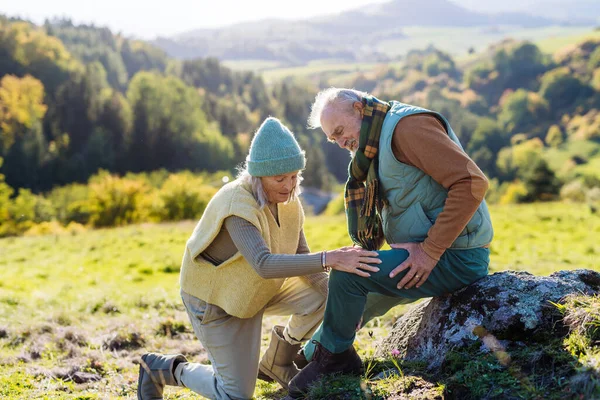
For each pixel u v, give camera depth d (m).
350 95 3.55
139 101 106.25
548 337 3.27
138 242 19.20
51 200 66.19
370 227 3.72
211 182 65.88
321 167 102.38
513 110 155.50
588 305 3.28
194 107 113.50
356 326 3.61
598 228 18.69
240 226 3.50
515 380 2.98
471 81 194.25
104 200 50.16
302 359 4.12
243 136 116.12
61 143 97.94
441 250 3.35
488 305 3.48
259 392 4.15
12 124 97.38
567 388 2.81
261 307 3.79
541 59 191.00
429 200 3.47
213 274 3.67
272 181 3.54
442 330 3.60
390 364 3.72
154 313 7.74
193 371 3.85
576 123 140.88
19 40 124.94
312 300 3.92
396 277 3.45
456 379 3.11
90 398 4.43
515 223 19.86
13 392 4.58
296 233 3.87
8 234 56.16
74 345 6.08
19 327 6.82
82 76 108.19
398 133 3.38
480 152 109.56
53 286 12.62
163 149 101.69
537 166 53.19
